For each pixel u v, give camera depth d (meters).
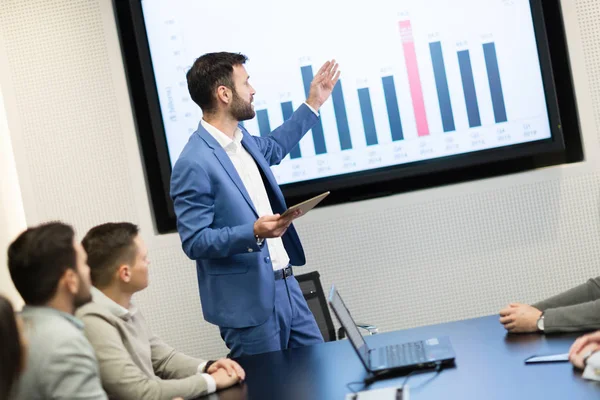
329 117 4.77
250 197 3.53
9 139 4.96
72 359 2.14
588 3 4.74
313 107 3.96
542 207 4.80
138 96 4.84
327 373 2.48
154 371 2.81
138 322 2.76
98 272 2.63
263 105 4.77
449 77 4.76
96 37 4.74
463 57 4.75
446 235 4.80
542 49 4.71
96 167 4.79
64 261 2.22
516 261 4.81
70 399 2.12
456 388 2.13
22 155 4.77
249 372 2.66
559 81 4.88
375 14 4.74
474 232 4.80
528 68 4.75
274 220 3.18
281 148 3.87
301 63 4.75
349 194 4.90
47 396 2.12
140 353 2.66
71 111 4.76
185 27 4.71
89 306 2.54
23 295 2.23
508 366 2.25
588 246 4.80
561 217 4.80
